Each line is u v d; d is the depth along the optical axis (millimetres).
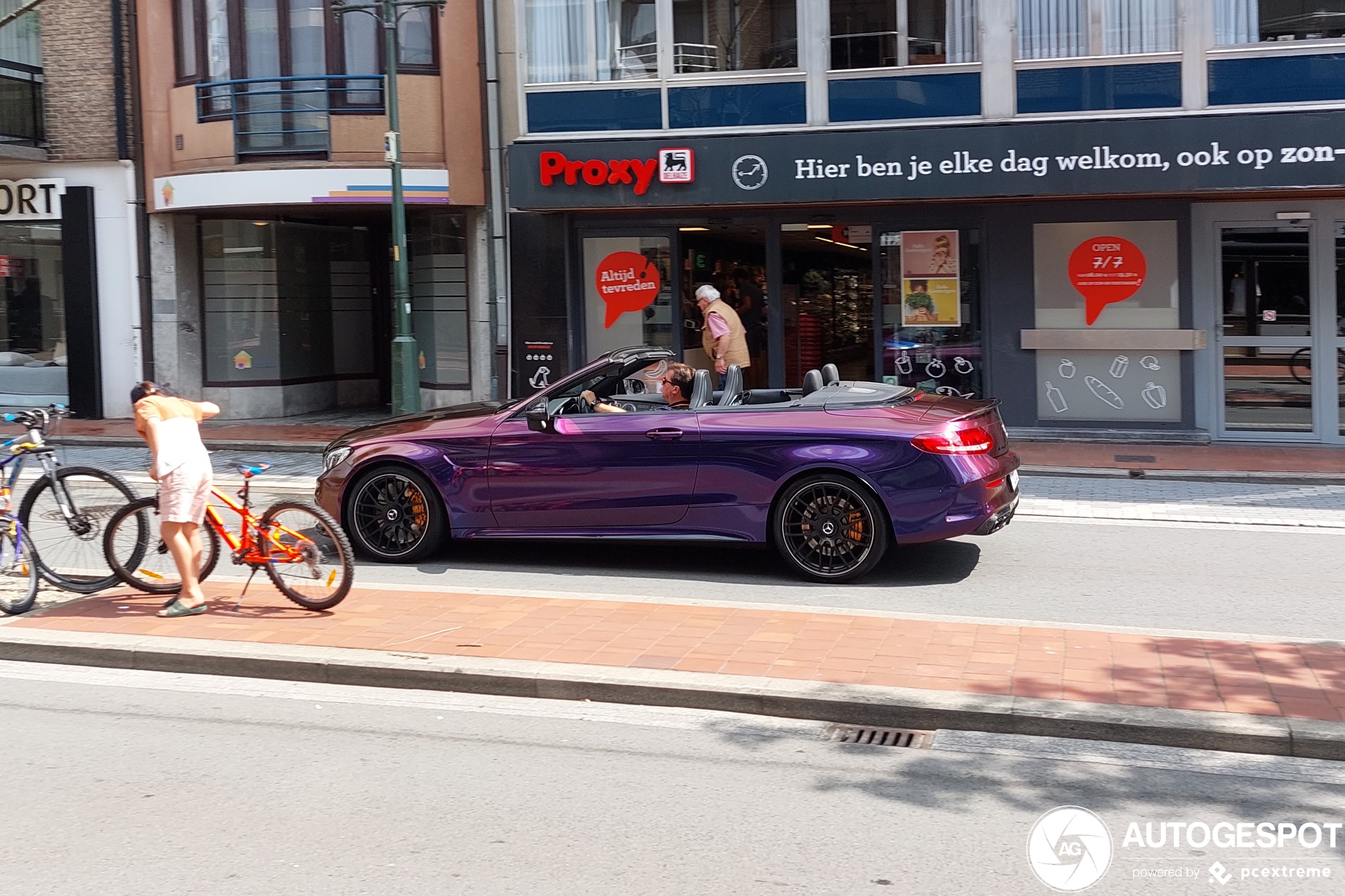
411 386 15547
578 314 17234
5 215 19156
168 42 18109
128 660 6832
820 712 5844
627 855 4418
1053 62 15117
